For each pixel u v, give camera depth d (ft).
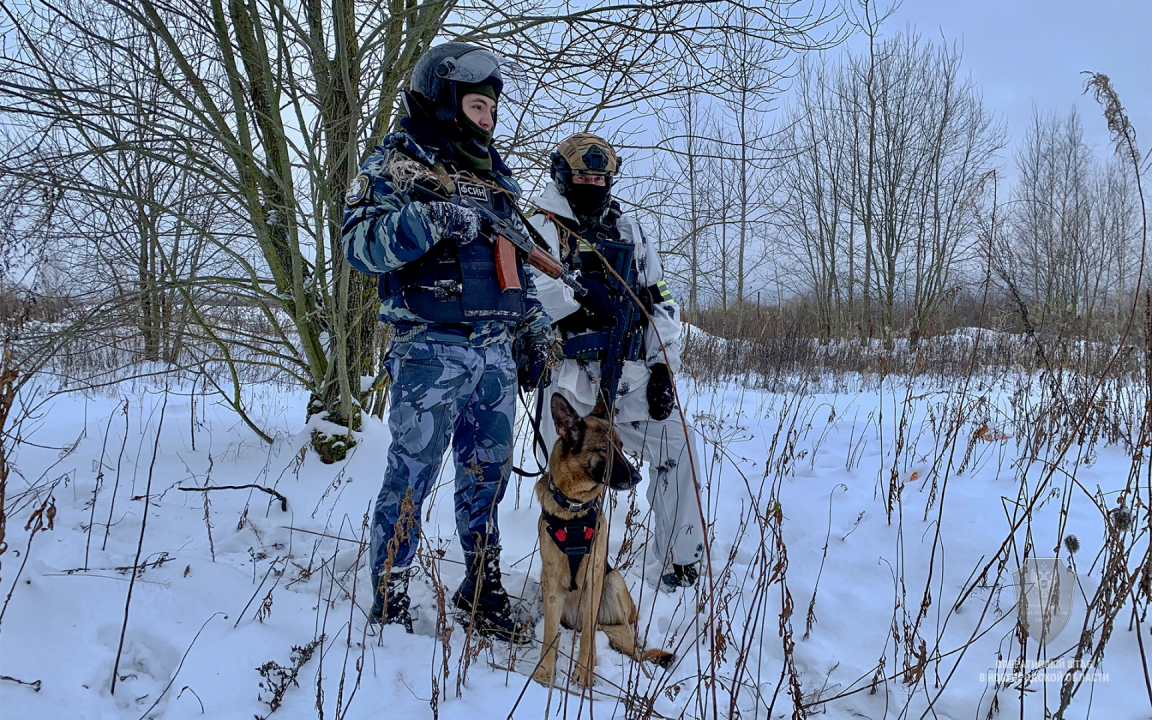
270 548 10.16
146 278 13.20
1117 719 6.38
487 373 8.34
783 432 18.39
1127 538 9.71
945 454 14.83
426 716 6.25
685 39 13.87
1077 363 16.70
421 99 7.91
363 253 7.43
